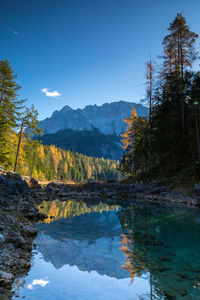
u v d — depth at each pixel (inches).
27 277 158.7
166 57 1113.4
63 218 422.0
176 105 1061.1
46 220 394.6
